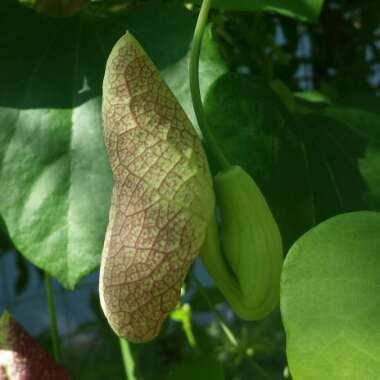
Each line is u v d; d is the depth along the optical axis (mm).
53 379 409
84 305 1795
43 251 388
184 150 311
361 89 798
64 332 1863
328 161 444
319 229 323
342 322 306
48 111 410
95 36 427
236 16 604
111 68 312
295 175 428
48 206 394
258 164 418
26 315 1981
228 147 413
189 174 309
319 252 318
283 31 799
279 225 417
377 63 876
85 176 397
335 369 301
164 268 305
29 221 394
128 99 310
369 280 312
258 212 330
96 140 402
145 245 305
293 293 313
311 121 461
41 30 431
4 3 437
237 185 329
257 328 810
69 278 384
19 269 909
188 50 405
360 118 471
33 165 402
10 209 396
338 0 802
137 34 417
